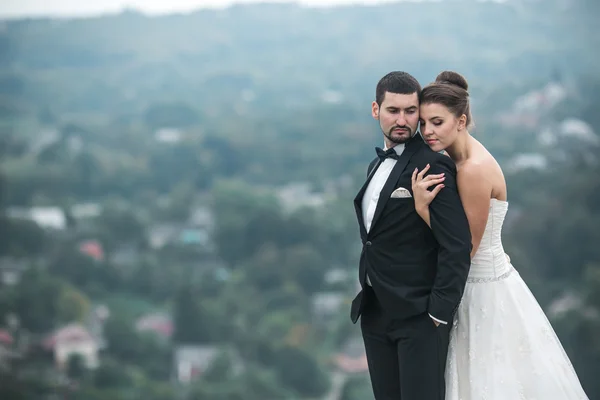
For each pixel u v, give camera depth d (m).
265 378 101.44
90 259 154.12
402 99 6.84
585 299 95.19
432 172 6.79
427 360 6.83
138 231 181.88
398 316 6.86
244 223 171.50
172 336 123.12
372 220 6.89
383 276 6.90
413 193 6.77
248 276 146.62
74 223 186.62
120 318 118.00
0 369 101.62
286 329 121.06
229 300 133.62
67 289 133.38
